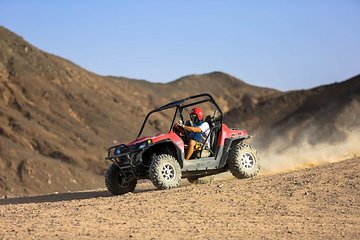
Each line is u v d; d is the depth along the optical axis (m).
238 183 18.09
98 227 13.19
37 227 13.24
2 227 13.36
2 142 180.50
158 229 12.91
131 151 19.06
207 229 12.86
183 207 15.09
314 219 13.60
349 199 15.03
